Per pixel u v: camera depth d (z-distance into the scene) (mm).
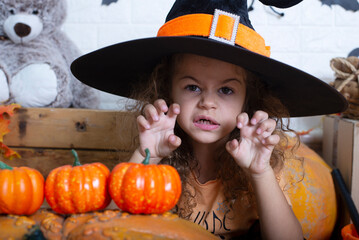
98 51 874
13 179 577
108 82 1090
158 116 875
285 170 1251
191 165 1063
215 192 1045
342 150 1361
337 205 1351
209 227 1034
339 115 1512
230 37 779
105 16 1729
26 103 1522
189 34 802
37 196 599
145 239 526
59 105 1570
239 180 1032
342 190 1274
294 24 1697
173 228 588
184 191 1031
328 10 1686
